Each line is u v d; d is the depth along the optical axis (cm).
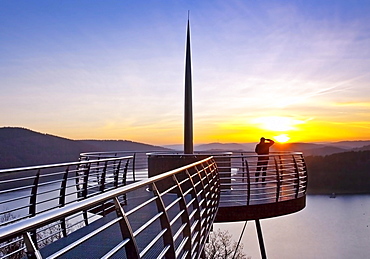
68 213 148
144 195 988
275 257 1967
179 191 362
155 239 257
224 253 2208
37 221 128
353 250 1902
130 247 212
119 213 209
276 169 891
